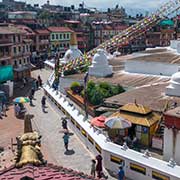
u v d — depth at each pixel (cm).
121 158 2328
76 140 3089
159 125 2608
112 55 6538
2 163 2539
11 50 6253
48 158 2662
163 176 2061
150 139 2567
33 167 1107
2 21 9500
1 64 5981
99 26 11412
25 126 1503
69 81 4756
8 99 4906
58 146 2931
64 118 3472
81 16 13538
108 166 2436
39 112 4109
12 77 5819
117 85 3856
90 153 2759
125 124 2508
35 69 8062
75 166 2509
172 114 2212
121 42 6162
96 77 4553
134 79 4153
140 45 10588
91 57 5578
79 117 3222
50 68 7806
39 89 5591
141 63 4369
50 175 1070
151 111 2708
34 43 9000
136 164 2227
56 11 14312
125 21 14038
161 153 2433
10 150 2836
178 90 3172
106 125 2556
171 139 2239
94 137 2686
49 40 9594
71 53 6531
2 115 4000
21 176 1026
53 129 3403
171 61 4212
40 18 11975
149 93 3381
